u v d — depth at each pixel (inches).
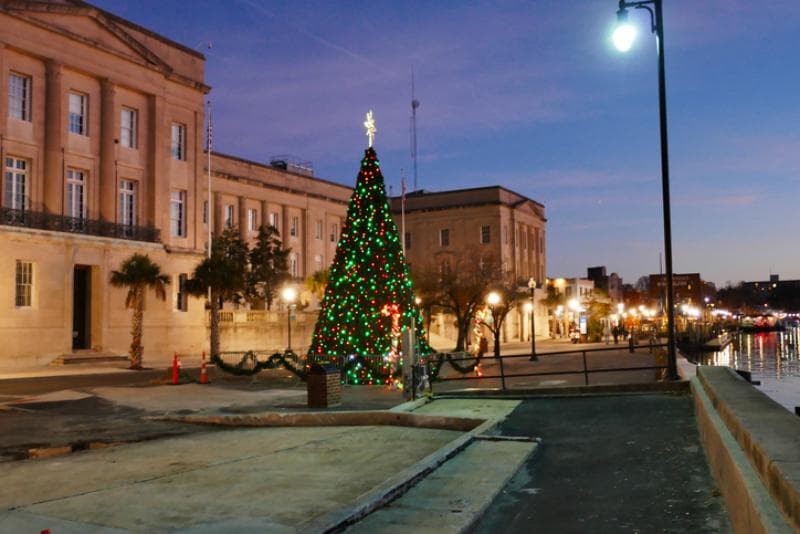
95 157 1734.7
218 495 341.4
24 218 1545.3
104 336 1678.2
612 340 3115.2
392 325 984.3
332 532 267.7
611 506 311.4
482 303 1984.5
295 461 436.5
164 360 1766.7
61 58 1644.9
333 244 3314.5
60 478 396.2
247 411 689.6
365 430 570.3
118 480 385.7
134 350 1482.5
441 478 362.9
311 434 562.9
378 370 951.0
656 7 684.7
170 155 1943.9
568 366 1437.0
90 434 593.0
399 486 331.9
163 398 831.1
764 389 1642.5
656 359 1306.6
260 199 2898.6
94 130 1736.0
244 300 2490.2
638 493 329.1
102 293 1680.6
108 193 1748.3
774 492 179.6
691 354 3107.8
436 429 569.0
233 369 1082.7
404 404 665.6
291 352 1093.1
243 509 312.3
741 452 255.8
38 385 1050.7
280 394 859.4
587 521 292.2
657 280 5022.1
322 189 3260.3
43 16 1604.3
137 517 299.9
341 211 3361.2
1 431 608.7
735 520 238.1
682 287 5000.0
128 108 1849.2
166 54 1953.7
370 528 277.4
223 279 1720.0
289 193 3038.9
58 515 304.8
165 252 1870.1
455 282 1979.6
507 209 3580.2
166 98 1936.5
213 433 591.8
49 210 1612.9
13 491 361.7
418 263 3585.1
